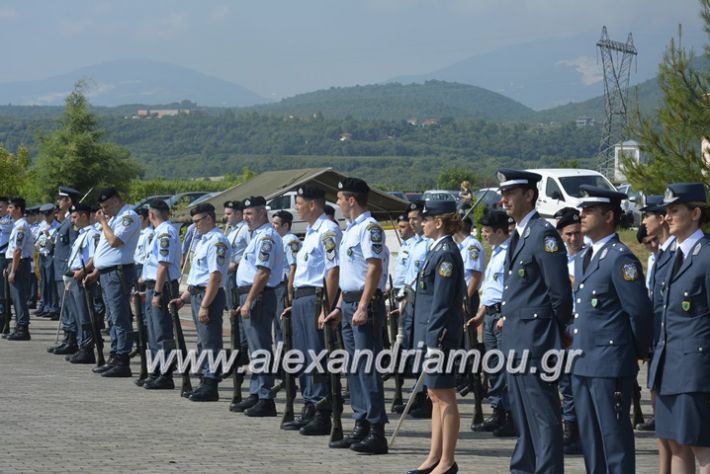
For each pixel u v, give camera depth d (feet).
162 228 48.21
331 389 36.35
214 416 41.78
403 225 49.90
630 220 102.22
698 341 26.66
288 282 48.60
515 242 29.30
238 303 44.93
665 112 66.23
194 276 45.55
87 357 56.49
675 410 27.02
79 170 147.95
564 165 184.75
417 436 38.47
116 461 32.94
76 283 55.57
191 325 73.61
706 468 26.81
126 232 51.42
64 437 36.76
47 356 58.95
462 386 47.65
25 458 33.12
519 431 29.50
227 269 45.24
